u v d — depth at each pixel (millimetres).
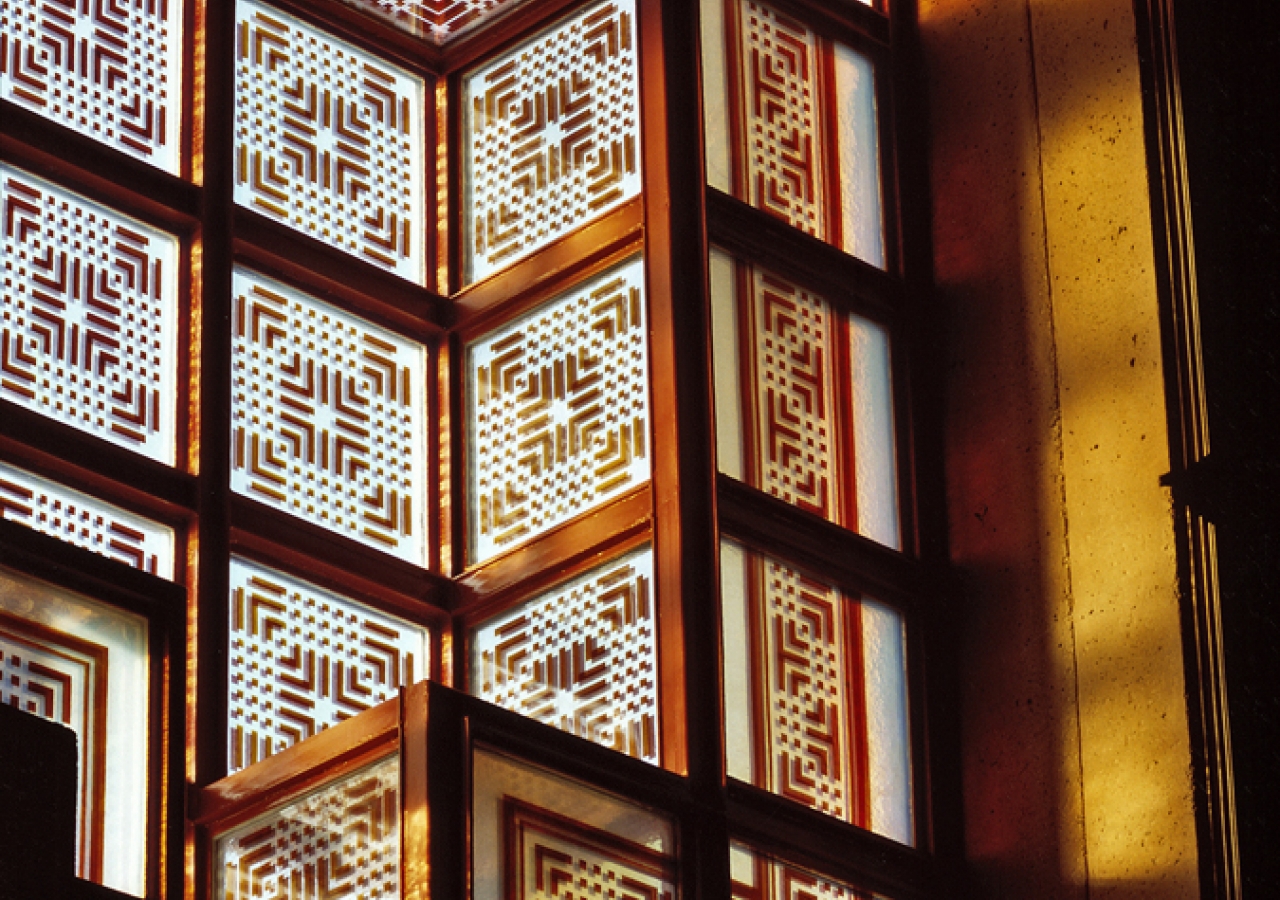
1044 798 13781
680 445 13578
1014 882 13750
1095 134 14633
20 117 13148
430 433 14562
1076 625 13938
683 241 14031
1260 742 13250
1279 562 13539
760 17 15039
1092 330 14336
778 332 14328
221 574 13031
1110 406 14125
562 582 13773
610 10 14852
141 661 11211
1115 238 14352
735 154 14609
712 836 12312
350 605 13773
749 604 13586
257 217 14125
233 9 14258
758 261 14375
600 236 14383
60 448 12656
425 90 15391
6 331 12789
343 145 14820
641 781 12203
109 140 13594
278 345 14016
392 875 11281
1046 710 13914
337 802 11633
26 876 9547
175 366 13359
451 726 11500
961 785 14094
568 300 14422
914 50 15680
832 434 14391
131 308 13297
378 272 14594
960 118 15359
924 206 15328
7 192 13031
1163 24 14516
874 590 14203
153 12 14031
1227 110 14328
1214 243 14062
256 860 11789
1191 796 13188
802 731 13594
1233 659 13352
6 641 10852
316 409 14062
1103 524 13969
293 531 13555
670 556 13383
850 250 14977
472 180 15180
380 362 14492
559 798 11805
